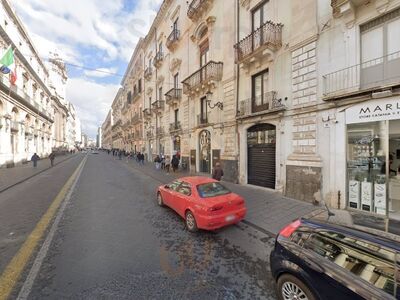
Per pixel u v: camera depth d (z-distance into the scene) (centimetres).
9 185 1120
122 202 827
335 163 713
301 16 818
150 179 1417
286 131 894
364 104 637
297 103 838
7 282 336
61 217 646
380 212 623
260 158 1061
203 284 337
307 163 787
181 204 606
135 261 403
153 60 2697
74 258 410
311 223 295
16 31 2317
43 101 3581
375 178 632
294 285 278
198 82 1523
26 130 2578
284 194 888
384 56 607
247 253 444
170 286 331
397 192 595
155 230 559
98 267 380
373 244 233
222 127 1295
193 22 1644
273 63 949
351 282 221
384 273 215
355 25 663
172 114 2103
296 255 277
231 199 558
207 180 642
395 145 593
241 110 1137
